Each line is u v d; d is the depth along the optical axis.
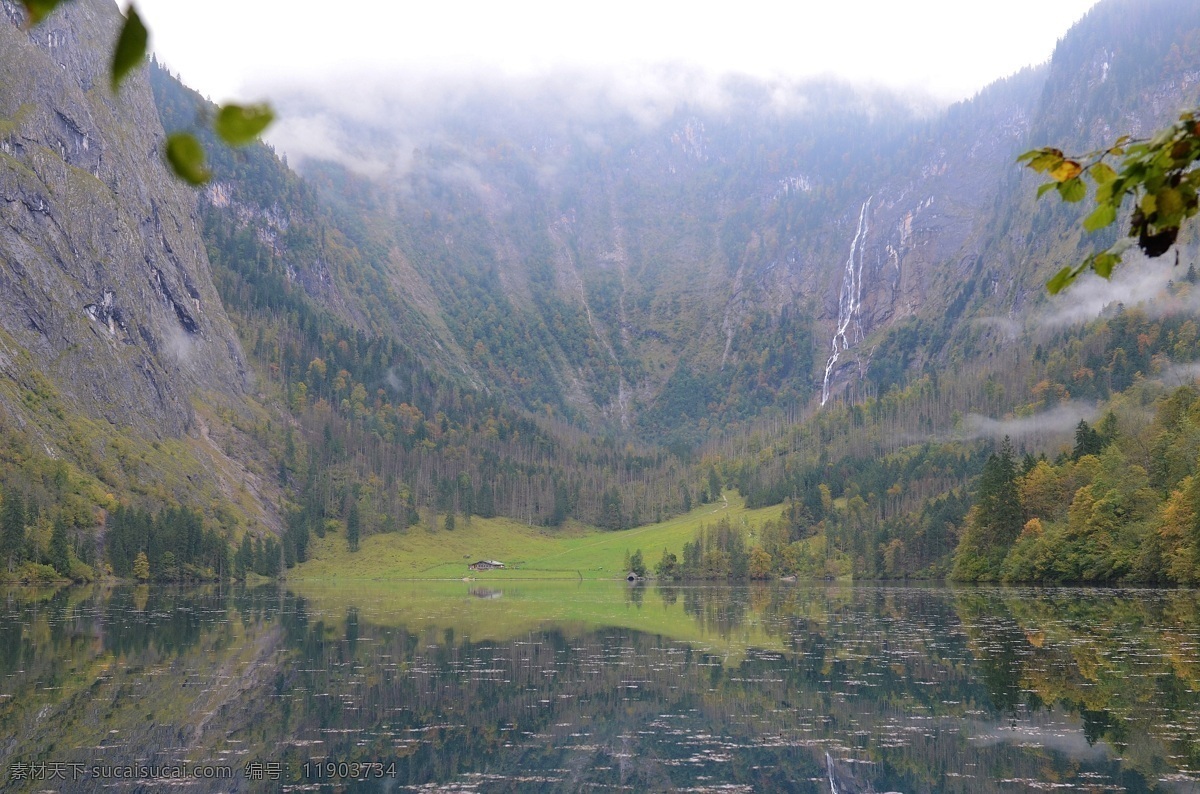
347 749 53.47
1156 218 10.59
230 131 6.85
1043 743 52.75
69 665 78.00
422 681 72.56
